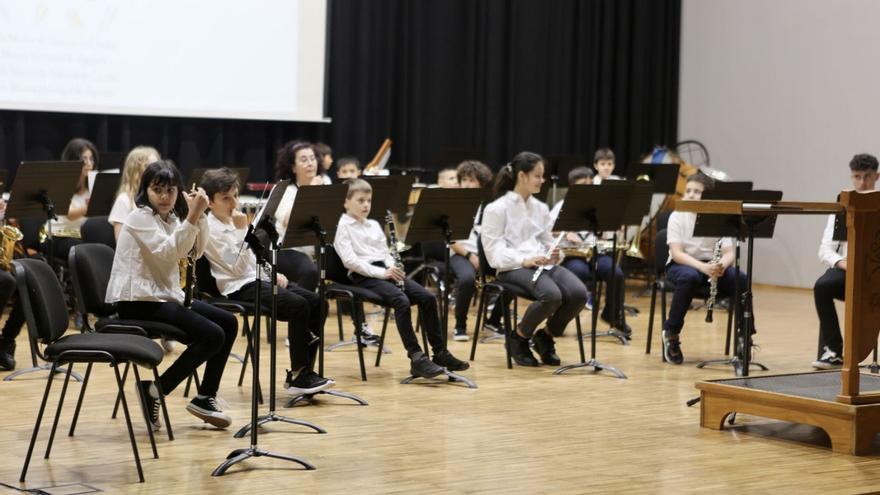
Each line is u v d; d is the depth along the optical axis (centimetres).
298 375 524
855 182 661
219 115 1009
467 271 739
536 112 1198
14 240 615
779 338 788
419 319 639
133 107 969
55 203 673
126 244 457
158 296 459
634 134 1243
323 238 529
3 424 471
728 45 1213
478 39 1161
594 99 1222
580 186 607
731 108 1212
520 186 653
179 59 986
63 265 764
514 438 464
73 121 962
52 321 416
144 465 411
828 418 449
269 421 466
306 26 1044
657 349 720
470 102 1160
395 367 632
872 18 1068
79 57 940
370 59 1098
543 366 645
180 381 457
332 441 453
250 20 1017
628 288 1075
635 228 983
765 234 630
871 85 1070
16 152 931
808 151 1133
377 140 1110
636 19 1234
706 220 613
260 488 383
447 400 542
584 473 410
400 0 1115
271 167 1068
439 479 398
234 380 577
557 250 622
